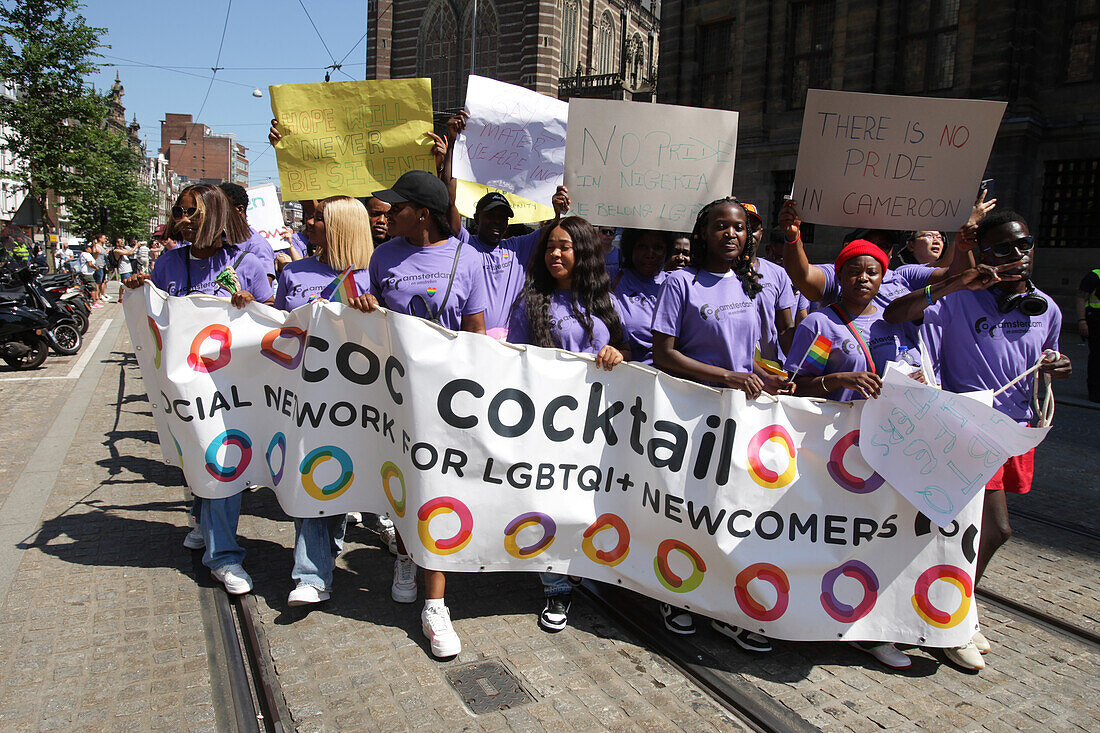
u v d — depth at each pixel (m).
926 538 3.33
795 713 3.03
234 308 3.90
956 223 4.04
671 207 4.39
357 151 4.73
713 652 3.50
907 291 4.24
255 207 8.16
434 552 3.40
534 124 5.08
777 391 3.56
